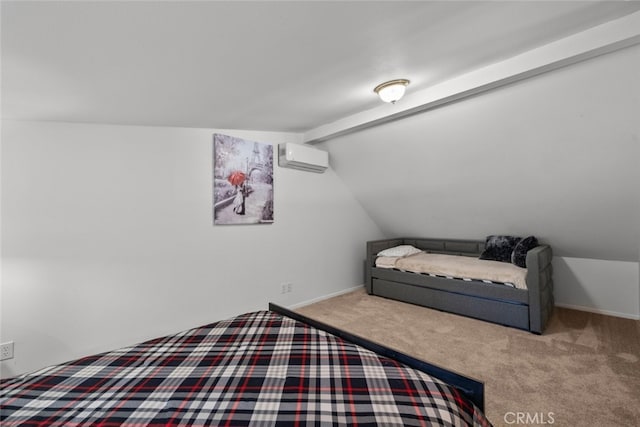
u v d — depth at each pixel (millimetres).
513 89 2176
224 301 3088
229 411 1034
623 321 3150
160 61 1345
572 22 1517
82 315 2291
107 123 2338
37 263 2113
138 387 1180
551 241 3525
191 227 2848
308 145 3826
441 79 2162
